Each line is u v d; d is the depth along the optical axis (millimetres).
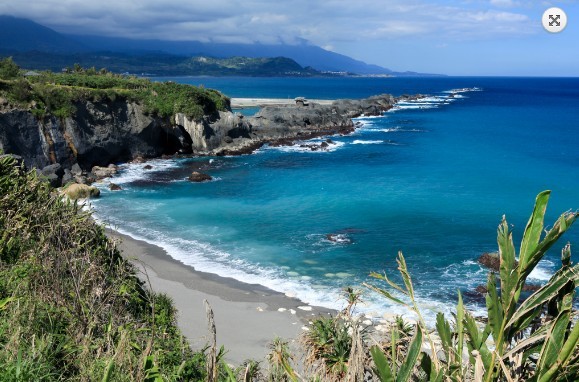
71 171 55469
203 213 40688
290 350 14164
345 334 11523
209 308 5867
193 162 63688
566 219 3695
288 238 34531
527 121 115625
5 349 7242
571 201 45250
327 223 38031
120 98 62875
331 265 29672
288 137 83312
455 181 53406
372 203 43844
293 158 66812
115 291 10883
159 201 44469
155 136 66125
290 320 22547
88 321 9031
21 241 12695
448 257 30859
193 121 67938
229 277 27719
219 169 59406
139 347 8695
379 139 85312
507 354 3836
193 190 48844
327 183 52125
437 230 36344
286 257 30938
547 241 3719
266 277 27844
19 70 62031
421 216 39875
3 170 15523
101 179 52844
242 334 20922
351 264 29844
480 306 24109
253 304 24266
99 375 7152
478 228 36875
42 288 10039
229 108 80188
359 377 4852
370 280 27438
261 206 42969
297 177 55094
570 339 3535
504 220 4051
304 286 26672
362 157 67938
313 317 22875
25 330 8250
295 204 43594
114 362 7004
